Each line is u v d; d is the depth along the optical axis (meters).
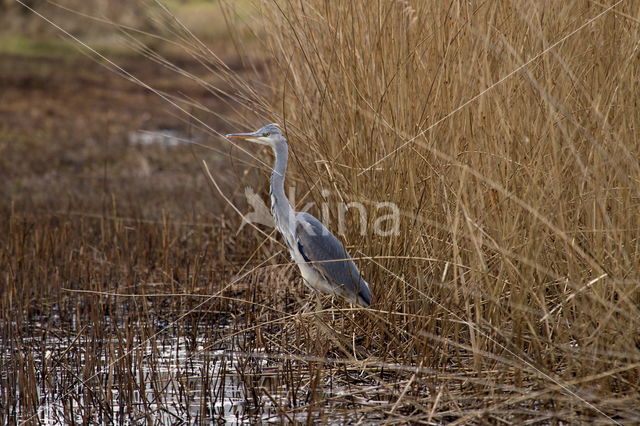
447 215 9.38
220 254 15.23
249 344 11.09
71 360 10.91
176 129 31.77
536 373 8.51
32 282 13.93
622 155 8.48
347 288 10.66
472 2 9.89
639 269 8.38
